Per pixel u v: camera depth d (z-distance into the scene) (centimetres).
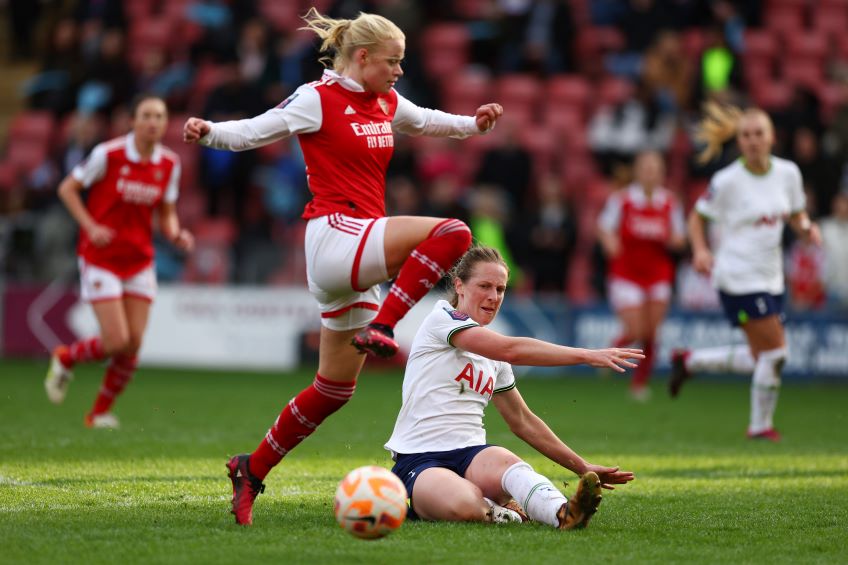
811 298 5678
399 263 1705
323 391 1792
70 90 6544
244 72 6350
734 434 3422
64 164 5806
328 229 1727
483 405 1883
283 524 1773
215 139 1669
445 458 1844
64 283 5541
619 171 4969
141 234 3216
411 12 6456
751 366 3519
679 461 2750
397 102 1867
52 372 3344
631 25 7088
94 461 2523
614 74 7006
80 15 6925
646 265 4497
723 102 6362
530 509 1748
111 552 1533
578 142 6719
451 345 1803
